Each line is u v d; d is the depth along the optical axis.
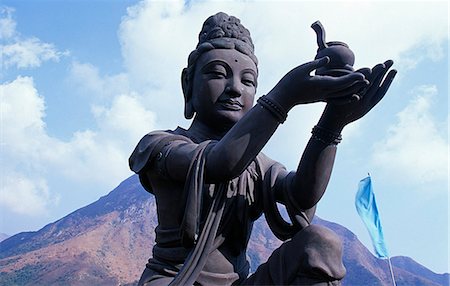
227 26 4.63
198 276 4.01
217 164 3.79
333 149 4.23
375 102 4.09
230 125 4.51
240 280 4.24
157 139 4.21
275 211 4.43
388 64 4.02
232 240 4.31
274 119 3.82
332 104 4.10
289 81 3.82
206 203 4.20
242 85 4.48
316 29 4.11
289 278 3.81
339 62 3.95
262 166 4.59
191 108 4.69
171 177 4.08
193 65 4.61
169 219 4.25
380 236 10.35
